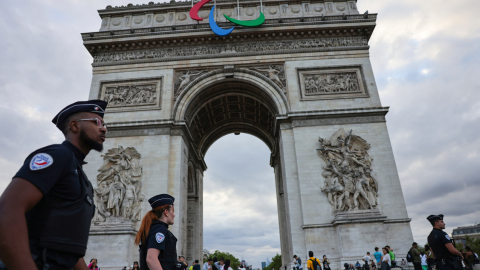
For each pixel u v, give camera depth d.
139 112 54.44
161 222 8.65
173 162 51.22
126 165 50.09
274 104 55.59
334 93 54.50
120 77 57.12
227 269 34.44
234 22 56.44
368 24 57.09
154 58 58.06
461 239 192.25
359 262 41.41
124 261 43.69
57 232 4.16
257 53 57.31
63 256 4.25
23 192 3.72
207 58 57.44
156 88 56.16
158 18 61.78
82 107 5.32
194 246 65.25
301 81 55.47
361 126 51.72
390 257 35.44
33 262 3.59
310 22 57.22
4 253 3.40
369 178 47.81
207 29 57.69
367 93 54.12
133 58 58.41
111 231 45.03
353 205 45.97
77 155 5.02
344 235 43.47
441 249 13.65
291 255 47.59
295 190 49.25
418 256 29.55
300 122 52.28
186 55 58.09
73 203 4.42
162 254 8.20
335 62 56.56
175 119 53.88
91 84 56.69
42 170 3.93
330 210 46.72
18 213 3.59
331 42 58.00
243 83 57.78
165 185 49.06
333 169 48.41
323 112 52.19
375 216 43.97
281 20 57.38
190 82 56.38
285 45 58.06
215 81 56.50
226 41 58.28
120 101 55.59
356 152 49.50
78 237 4.46
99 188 48.66
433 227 14.58
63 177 4.29
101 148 5.50
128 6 61.94
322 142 50.47
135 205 47.69
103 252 44.31
